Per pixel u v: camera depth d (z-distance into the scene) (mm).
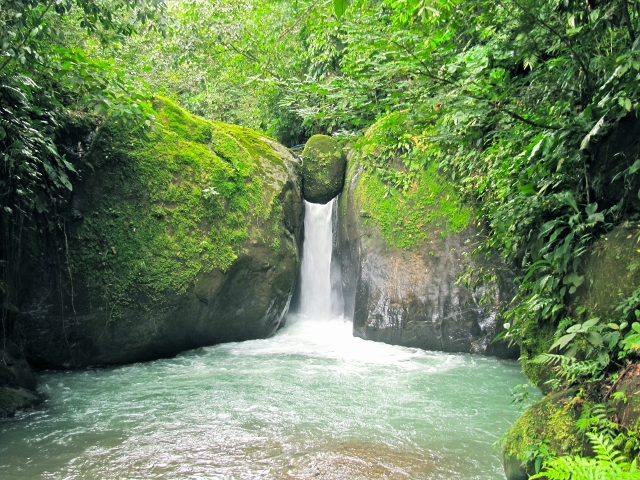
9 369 5832
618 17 3535
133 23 6699
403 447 4598
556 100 4078
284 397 5922
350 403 5730
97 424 5133
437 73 3875
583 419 3141
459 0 3584
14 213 6344
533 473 3357
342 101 4105
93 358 7125
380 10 4305
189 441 4727
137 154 7348
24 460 4340
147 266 7242
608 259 3590
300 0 4879
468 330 7777
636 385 3057
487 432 4926
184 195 7633
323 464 4266
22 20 5074
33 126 6184
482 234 7699
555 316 4145
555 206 4086
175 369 7070
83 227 6957
